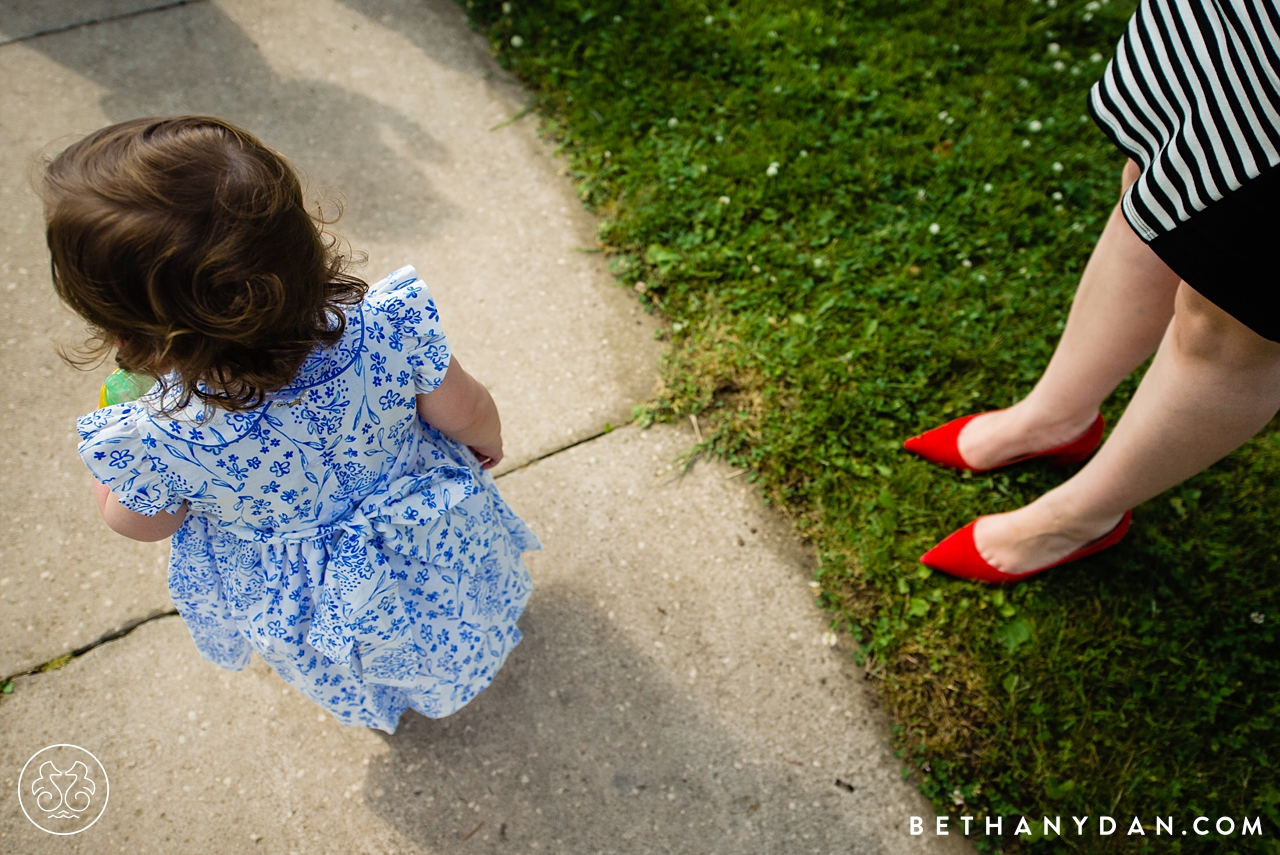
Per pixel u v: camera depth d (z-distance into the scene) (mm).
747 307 2588
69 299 931
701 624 2109
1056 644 2055
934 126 2990
